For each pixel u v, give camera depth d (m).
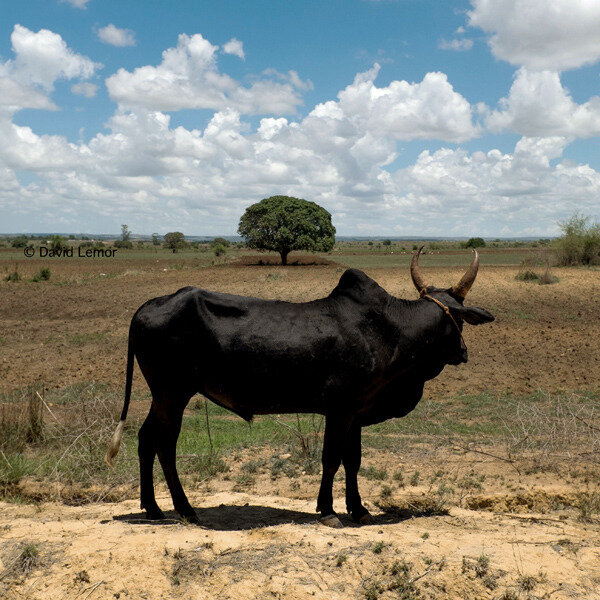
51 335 20.55
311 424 11.07
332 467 5.57
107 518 5.77
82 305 26.92
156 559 4.71
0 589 4.44
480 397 12.99
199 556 4.75
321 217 50.25
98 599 4.42
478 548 5.00
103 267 50.88
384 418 6.24
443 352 6.04
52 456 7.98
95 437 8.56
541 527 5.83
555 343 18.23
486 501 6.91
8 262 59.22
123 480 7.37
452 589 4.55
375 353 5.58
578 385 13.70
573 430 9.63
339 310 5.60
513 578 4.63
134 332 5.67
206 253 88.50
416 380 6.13
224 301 5.53
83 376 14.91
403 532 5.38
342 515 6.18
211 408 12.81
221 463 8.33
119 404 10.72
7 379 14.41
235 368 5.44
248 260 58.44
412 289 27.70
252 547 4.88
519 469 8.13
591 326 20.83
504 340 18.75
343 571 4.63
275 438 10.05
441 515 6.26
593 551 5.12
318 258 62.19
